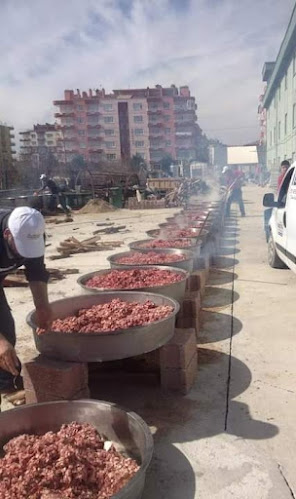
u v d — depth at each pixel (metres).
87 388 3.39
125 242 11.81
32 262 2.82
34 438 2.72
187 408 3.46
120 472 2.38
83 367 3.33
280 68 39.78
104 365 4.13
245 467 2.77
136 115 93.12
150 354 4.10
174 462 2.85
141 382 3.88
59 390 3.18
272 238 7.98
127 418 2.72
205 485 2.64
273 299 6.12
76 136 93.75
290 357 4.27
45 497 2.23
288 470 2.73
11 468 2.44
